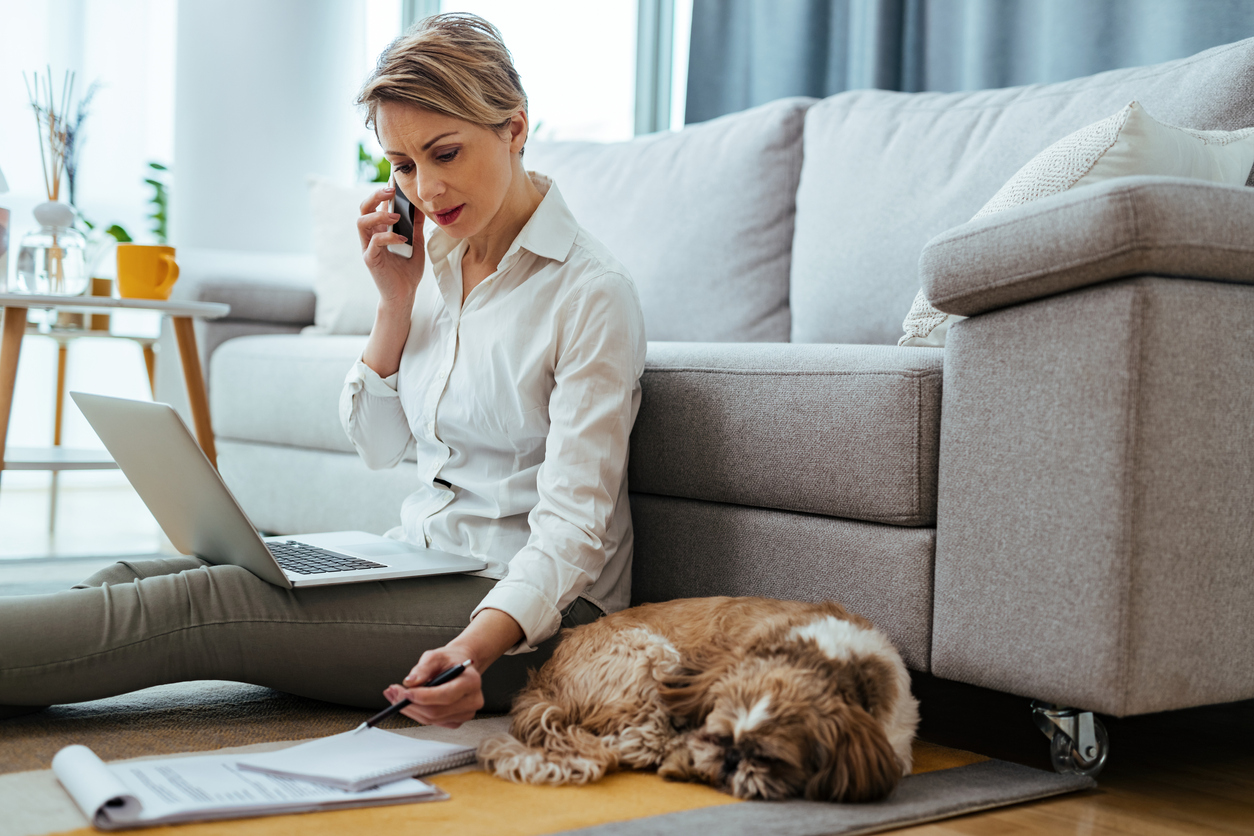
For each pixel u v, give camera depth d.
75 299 2.21
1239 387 1.15
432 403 1.46
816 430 1.39
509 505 1.41
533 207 1.44
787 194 2.23
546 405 1.39
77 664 1.19
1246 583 1.16
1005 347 1.20
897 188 2.00
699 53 3.25
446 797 1.04
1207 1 2.24
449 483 1.49
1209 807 1.15
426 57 1.25
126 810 0.93
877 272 1.98
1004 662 1.19
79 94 4.10
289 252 3.88
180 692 1.46
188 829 0.93
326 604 1.30
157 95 4.28
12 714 1.24
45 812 0.95
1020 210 1.18
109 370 4.22
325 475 2.41
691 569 1.57
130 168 4.21
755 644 1.10
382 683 1.33
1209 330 1.12
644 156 2.49
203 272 2.88
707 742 1.04
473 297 1.44
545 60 4.00
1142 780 1.24
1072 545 1.13
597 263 1.39
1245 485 1.16
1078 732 1.20
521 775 1.08
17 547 2.79
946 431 1.26
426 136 1.26
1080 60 2.46
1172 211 1.08
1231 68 1.62
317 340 2.57
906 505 1.30
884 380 1.33
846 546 1.37
